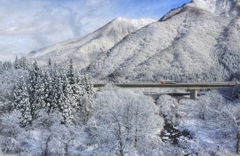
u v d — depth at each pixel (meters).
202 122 88.75
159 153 53.56
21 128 65.19
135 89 117.25
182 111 100.25
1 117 67.12
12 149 59.94
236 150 67.00
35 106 71.62
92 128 66.44
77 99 80.06
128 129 43.44
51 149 58.22
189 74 192.62
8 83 85.38
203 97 98.88
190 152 66.19
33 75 74.69
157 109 93.38
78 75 86.50
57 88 73.00
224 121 78.56
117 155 40.41
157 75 196.12
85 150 60.12
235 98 102.88
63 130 59.66
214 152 64.69
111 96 82.19
